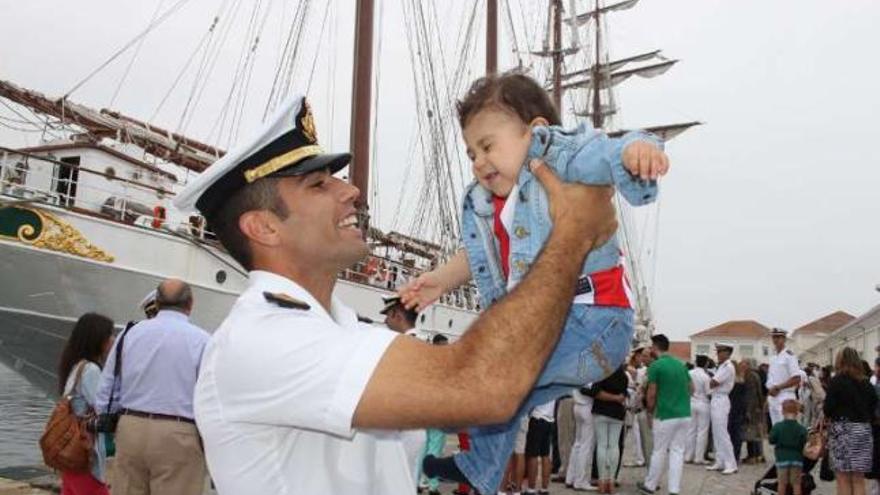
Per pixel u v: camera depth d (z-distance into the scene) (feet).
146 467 17.60
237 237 6.32
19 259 41.37
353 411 5.05
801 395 56.13
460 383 5.03
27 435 47.55
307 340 5.28
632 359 54.29
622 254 7.32
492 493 7.52
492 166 7.23
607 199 5.63
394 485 6.24
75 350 19.44
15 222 41.39
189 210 6.67
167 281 18.80
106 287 43.52
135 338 17.65
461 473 7.73
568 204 5.54
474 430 7.69
